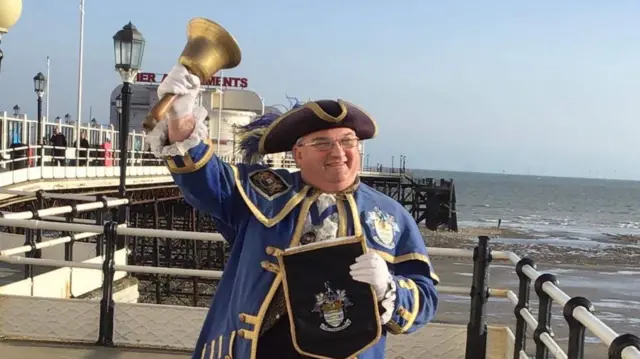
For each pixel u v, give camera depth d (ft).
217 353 9.00
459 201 352.90
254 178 9.46
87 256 31.91
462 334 17.48
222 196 9.14
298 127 9.23
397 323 8.73
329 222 9.05
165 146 8.51
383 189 194.70
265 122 9.98
